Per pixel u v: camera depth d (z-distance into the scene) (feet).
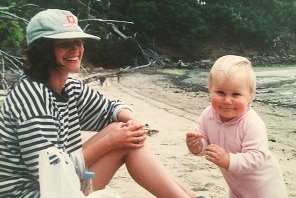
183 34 77.36
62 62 5.39
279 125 18.26
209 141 5.96
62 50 5.34
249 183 5.68
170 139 13.58
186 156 11.41
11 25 25.23
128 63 60.49
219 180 9.57
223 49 79.97
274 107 24.23
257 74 51.16
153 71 55.42
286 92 31.99
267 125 18.21
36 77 5.35
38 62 5.37
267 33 82.07
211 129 5.86
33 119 5.07
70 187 4.76
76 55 5.48
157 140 13.44
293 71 55.67
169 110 21.52
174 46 76.69
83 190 5.32
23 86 5.23
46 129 5.10
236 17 80.12
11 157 5.25
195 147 5.90
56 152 4.82
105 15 64.23
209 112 5.97
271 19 85.71
